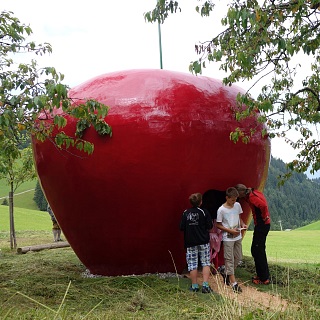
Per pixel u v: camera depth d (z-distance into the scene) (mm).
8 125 5535
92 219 7258
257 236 7191
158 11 7359
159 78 7328
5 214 27156
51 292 6496
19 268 8297
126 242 7277
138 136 6887
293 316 4676
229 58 6691
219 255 7562
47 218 26656
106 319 5199
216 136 7137
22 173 12148
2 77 6535
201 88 7395
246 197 7285
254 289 6926
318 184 102500
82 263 8594
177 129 6934
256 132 7613
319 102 7457
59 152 7164
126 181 6938
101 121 6742
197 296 6316
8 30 6691
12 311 5266
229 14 6094
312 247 16062
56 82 5828
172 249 7367
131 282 6980
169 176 6945
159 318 5316
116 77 7477
